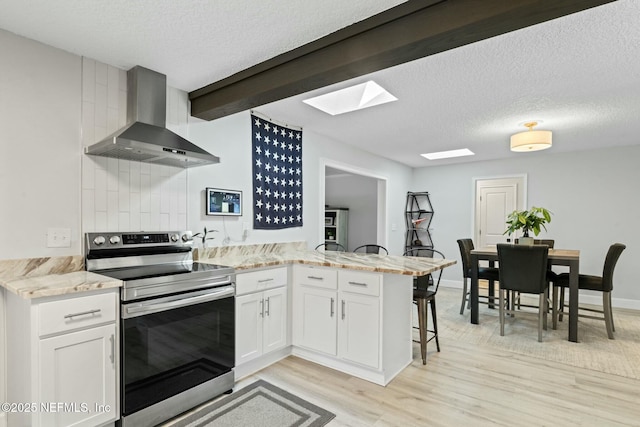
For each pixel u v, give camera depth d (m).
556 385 2.55
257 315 2.70
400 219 6.50
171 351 2.09
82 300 1.74
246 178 3.44
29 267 2.08
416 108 3.37
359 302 2.60
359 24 1.94
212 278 2.33
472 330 3.83
